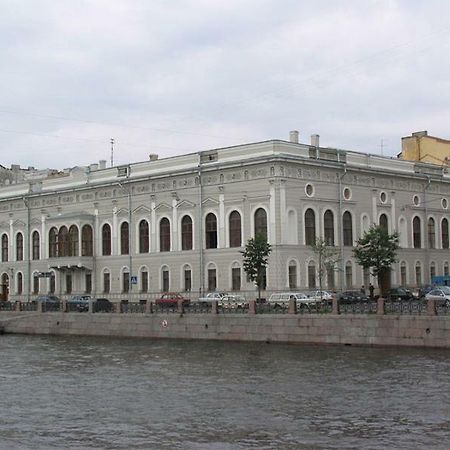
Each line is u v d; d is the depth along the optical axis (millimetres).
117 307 56219
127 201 77250
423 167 80438
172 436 22875
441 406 26312
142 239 76062
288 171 65688
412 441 21594
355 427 23469
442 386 30078
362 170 71938
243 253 63000
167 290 73250
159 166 74625
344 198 70688
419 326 41188
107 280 78938
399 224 76250
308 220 67375
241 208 67562
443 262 80688
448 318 40281
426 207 79438
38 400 29703
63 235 82375
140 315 54188
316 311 46438
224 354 42969
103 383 33938
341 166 69875
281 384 31906
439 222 81000
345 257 69938
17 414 26828
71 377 36188
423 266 78125
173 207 72938
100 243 79938
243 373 35469
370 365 36250
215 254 69312
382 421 24203
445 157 90250
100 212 80000
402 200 76750
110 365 40312
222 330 49312
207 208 70188
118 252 78062
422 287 74062
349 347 43281
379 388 30047
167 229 73688
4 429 24359
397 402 27172
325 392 29578
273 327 46844
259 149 66812
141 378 35094
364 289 69875
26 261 87125
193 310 52781
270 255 65062
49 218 84000
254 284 66250
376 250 66812
